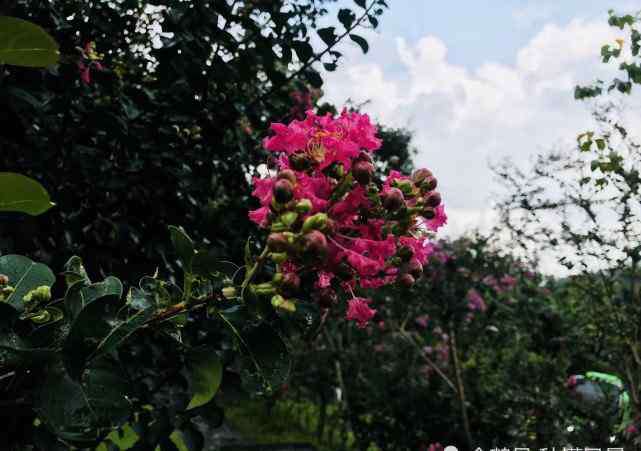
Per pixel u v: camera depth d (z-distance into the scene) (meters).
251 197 4.01
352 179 1.25
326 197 1.27
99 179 3.30
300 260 1.24
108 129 3.18
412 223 1.36
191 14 3.24
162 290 1.31
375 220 1.31
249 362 1.28
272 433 9.13
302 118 4.37
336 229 1.24
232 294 1.25
